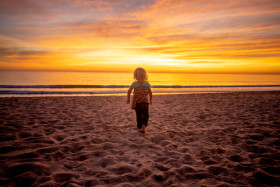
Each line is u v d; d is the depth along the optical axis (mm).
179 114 5438
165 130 3693
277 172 1929
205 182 1737
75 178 1763
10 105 6270
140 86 3346
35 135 3070
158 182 1732
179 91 16156
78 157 2275
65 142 2799
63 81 34625
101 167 2039
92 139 3002
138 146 2760
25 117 4445
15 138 2850
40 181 1655
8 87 16281
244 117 4949
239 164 2125
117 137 3195
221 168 2037
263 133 3463
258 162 2193
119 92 14266
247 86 23562
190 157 2367
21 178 1669
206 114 5430
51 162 2078
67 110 5719
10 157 2125
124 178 1781
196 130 3686
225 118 4867
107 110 5988
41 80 35125
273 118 4785
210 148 2697
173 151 2574
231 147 2736
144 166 2059
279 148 2682
